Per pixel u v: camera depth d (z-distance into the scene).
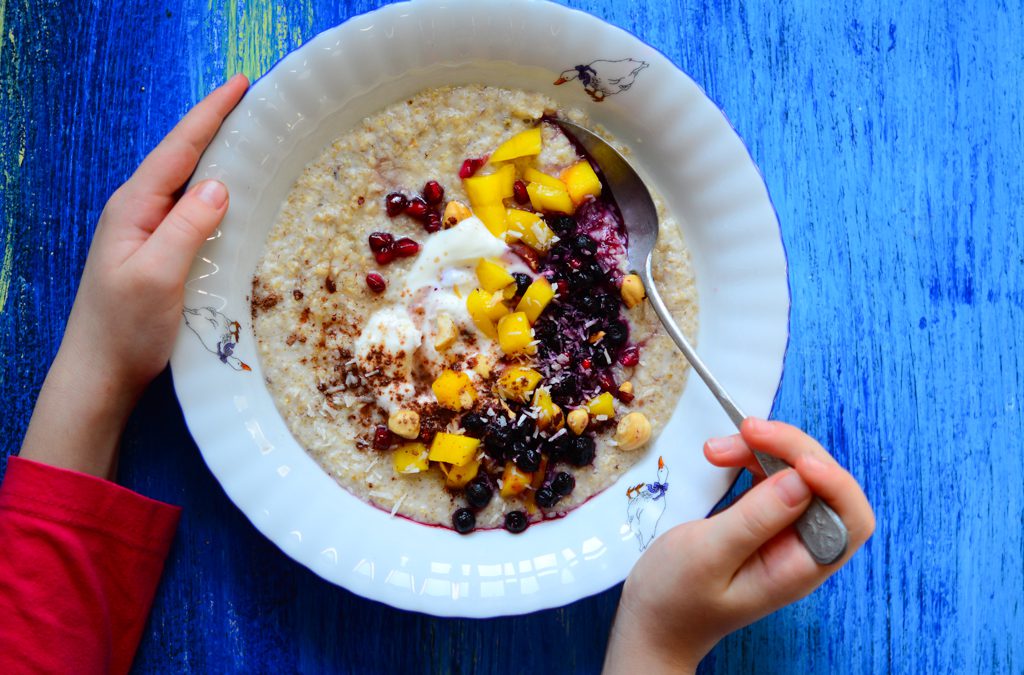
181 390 0.40
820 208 0.46
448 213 0.42
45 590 0.40
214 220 0.39
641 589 0.40
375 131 0.42
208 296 0.40
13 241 0.43
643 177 0.43
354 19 0.39
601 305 0.42
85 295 0.41
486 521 0.42
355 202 0.42
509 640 0.44
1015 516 0.46
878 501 0.45
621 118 0.42
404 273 0.43
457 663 0.44
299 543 0.40
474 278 0.43
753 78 0.46
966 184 0.46
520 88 0.42
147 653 0.43
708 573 0.38
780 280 0.41
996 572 0.45
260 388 0.41
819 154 0.46
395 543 0.41
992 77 0.46
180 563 0.43
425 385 0.43
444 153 0.42
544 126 0.43
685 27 0.45
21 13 0.44
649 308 0.43
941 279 0.46
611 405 0.42
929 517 0.45
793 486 0.37
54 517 0.40
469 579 0.41
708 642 0.40
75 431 0.41
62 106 0.44
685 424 0.42
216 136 0.39
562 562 0.41
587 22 0.40
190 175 0.41
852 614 0.45
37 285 0.43
